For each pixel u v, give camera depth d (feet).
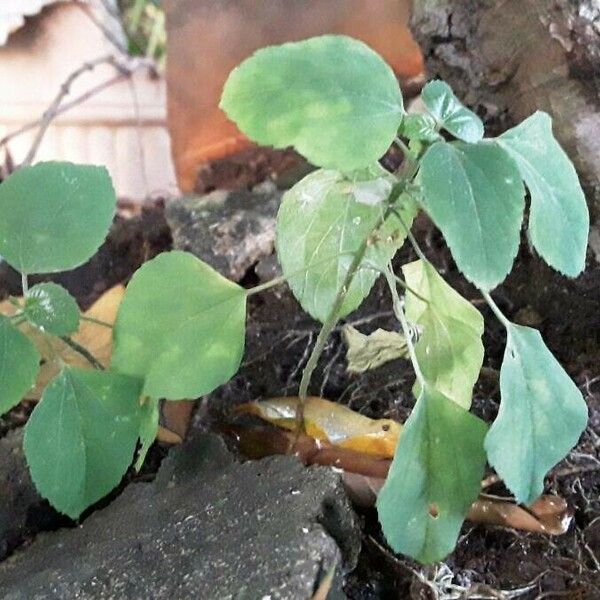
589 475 1.35
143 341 1.18
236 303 1.19
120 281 1.81
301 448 1.38
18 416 1.53
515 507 1.30
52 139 2.48
